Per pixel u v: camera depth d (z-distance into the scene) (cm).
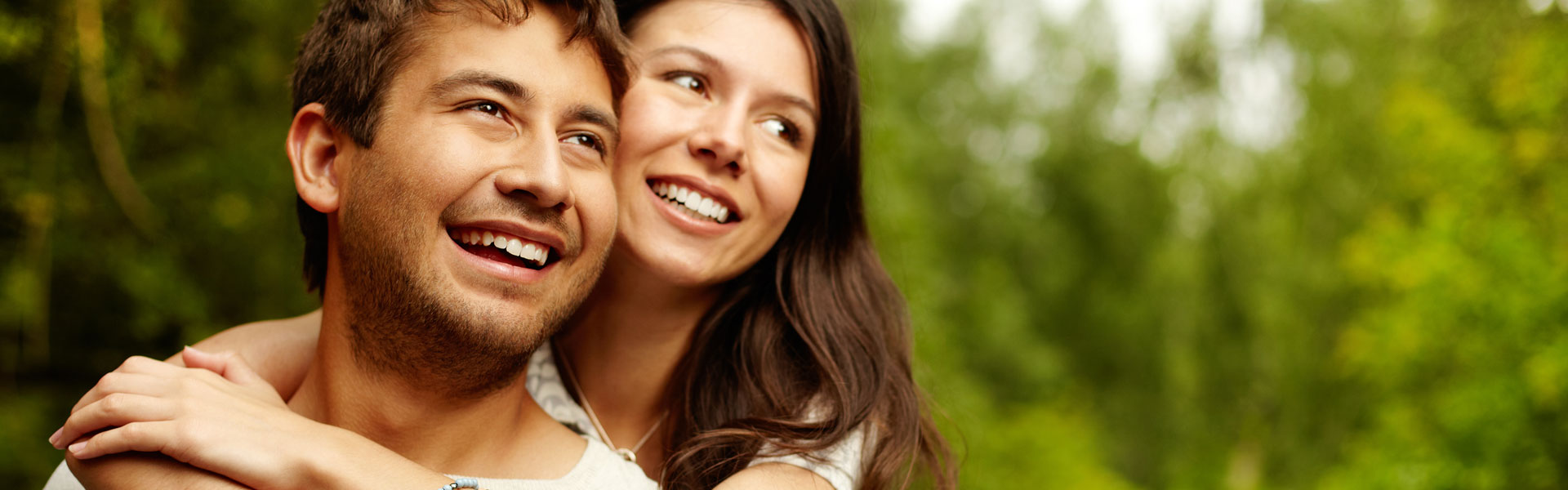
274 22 412
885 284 224
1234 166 1336
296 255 433
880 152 572
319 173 135
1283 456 1291
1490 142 760
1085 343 1599
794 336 202
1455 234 749
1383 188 1175
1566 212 686
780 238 204
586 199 134
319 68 136
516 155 128
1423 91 863
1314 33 1242
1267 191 1279
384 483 126
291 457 125
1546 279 666
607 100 139
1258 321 1268
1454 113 821
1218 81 1302
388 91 126
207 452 124
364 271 128
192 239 428
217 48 402
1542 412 661
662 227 177
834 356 198
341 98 130
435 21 128
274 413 132
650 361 197
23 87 339
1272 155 1295
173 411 128
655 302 189
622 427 200
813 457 176
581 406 194
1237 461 1370
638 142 174
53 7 307
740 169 177
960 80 1719
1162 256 1414
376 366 133
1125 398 1528
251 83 420
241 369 145
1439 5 962
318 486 124
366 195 127
